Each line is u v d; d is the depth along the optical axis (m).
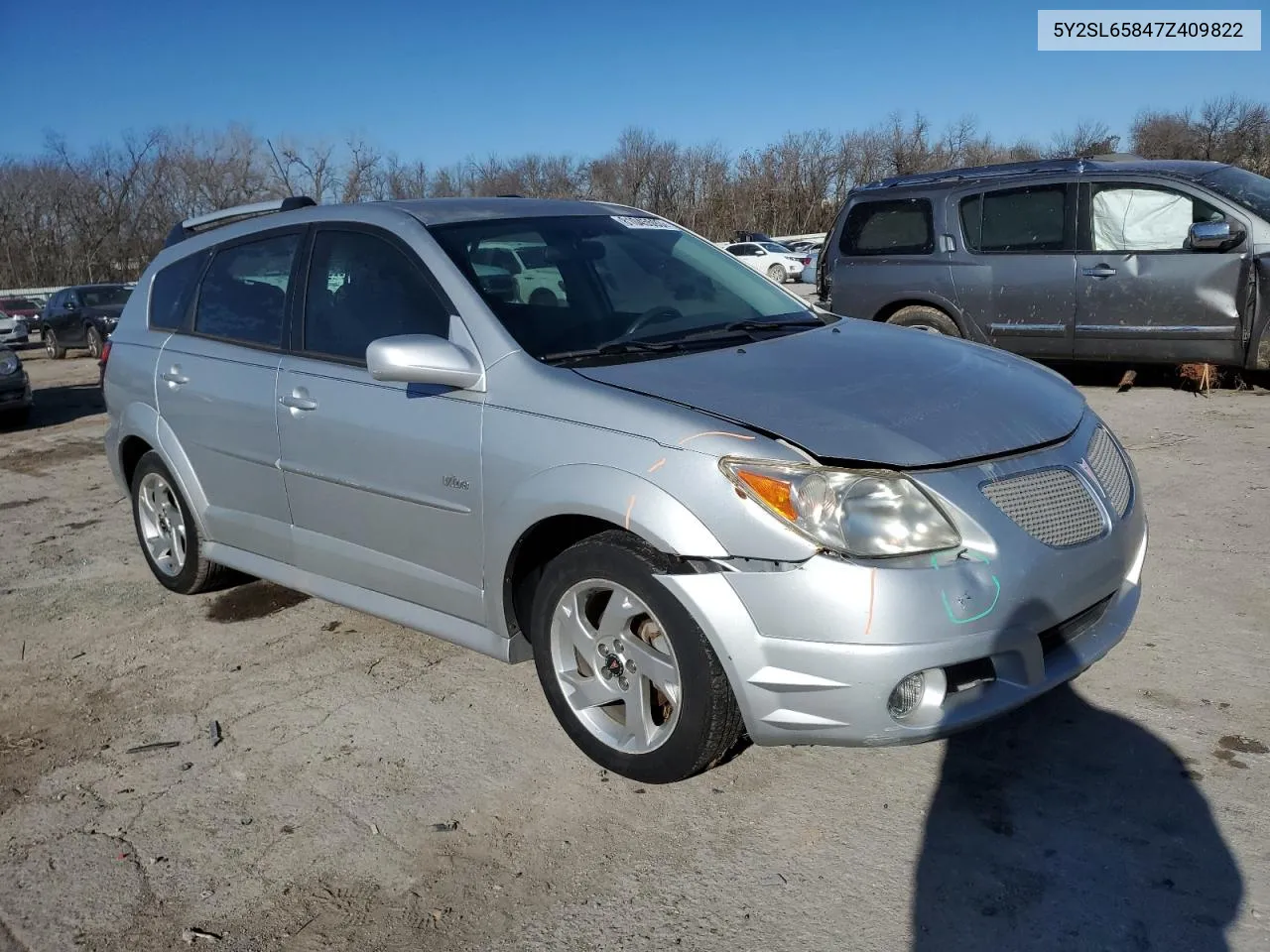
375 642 4.29
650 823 2.91
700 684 2.79
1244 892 2.49
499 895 2.65
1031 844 2.72
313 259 4.05
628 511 2.82
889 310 9.02
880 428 2.80
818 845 2.77
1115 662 3.67
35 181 43.59
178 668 4.16
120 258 44.19
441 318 3.52
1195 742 3.14
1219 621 3.96
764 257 34.41
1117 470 3.29
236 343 4.30
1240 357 7.59
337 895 2.69
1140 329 7.86
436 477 3.39
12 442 10.19
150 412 4.69
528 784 3.14
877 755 3.19
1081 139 49.56
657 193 53.22
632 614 2.95
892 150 54.19
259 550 4.30
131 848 2.95
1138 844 2.69
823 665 2.62
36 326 29.36
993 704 2.71
